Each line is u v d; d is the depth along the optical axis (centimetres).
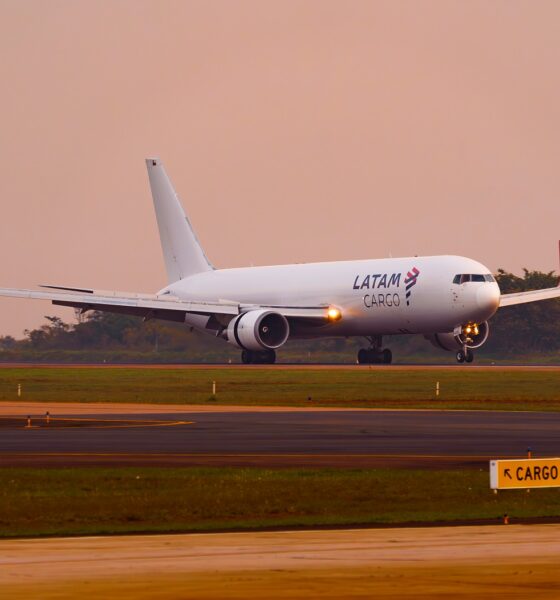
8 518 7769
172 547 6425
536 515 7750
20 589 5219
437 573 5575
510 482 7688
